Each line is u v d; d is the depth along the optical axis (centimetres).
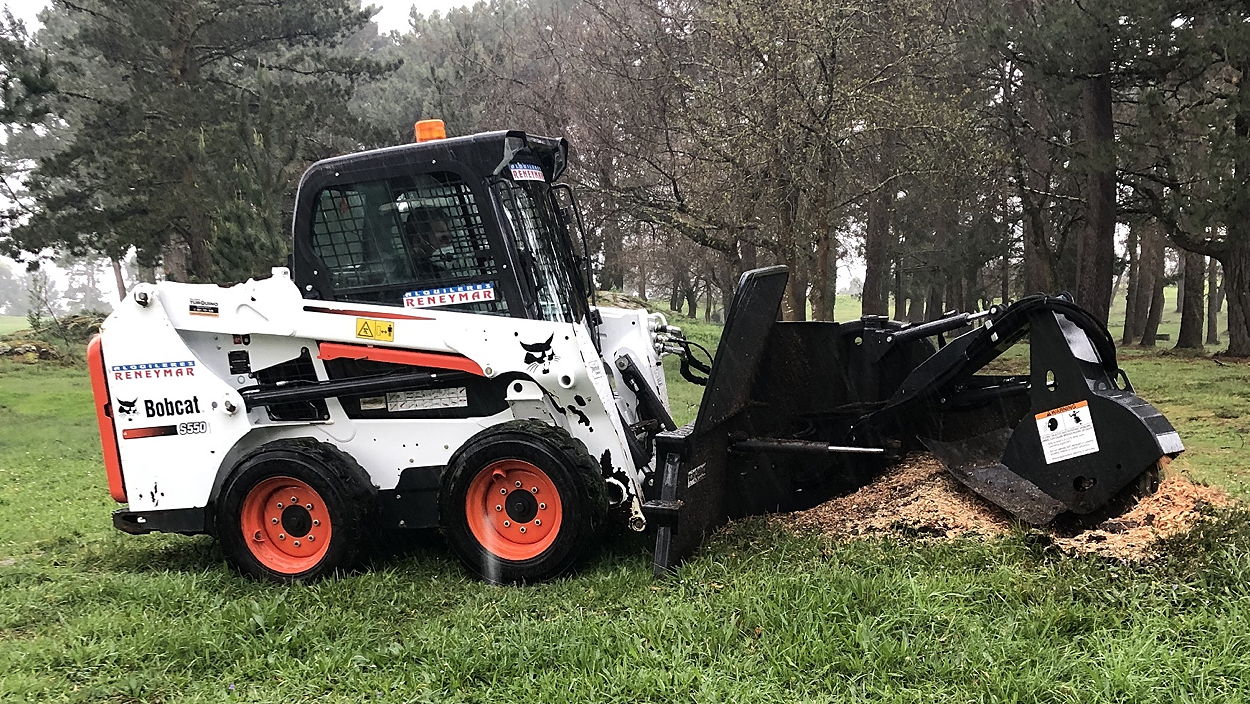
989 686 285
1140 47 1444
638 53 1409
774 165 1137
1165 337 3253
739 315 443
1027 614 331
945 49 1456
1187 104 1666
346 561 441
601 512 421
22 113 1526
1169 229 1844
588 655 328
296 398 457
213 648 358
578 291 526
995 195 2209
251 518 454
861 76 1182
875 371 529
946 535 417
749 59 1146
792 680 302
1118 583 346
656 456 439
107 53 1930
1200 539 353
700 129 1192
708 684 301
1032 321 425
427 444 457
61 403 1523
